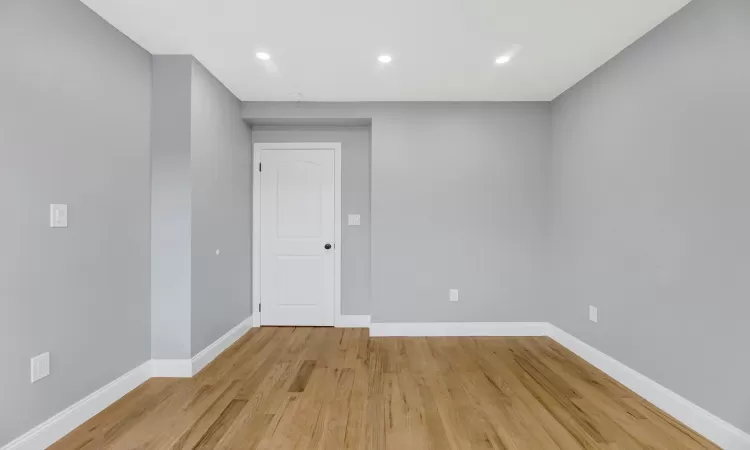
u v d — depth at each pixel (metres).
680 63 2.30
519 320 4.05
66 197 2.15
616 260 2.92
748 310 1.91
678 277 2.33
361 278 4.38
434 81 3.46
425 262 4.04
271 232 4.36
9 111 1.82
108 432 2.15
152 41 2.71
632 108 2.74
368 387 2.76
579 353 3.41
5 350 1.81
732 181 1.98
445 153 4.04
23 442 1.89
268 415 2.35
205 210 3.17
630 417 2.34
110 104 2.49
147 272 2.86
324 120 4.13
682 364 2.29
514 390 2.72
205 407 2.45
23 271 1.90
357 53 2.89
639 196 2.67
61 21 2.11
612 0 2.21
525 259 4.05
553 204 3.95
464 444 2.05
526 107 4.04
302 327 4.32
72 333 2.19
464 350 3.57
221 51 2.86
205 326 3.19
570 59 3.00
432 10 2.31
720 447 2.02
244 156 4.12
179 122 2.92
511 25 2.49
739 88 1.94
